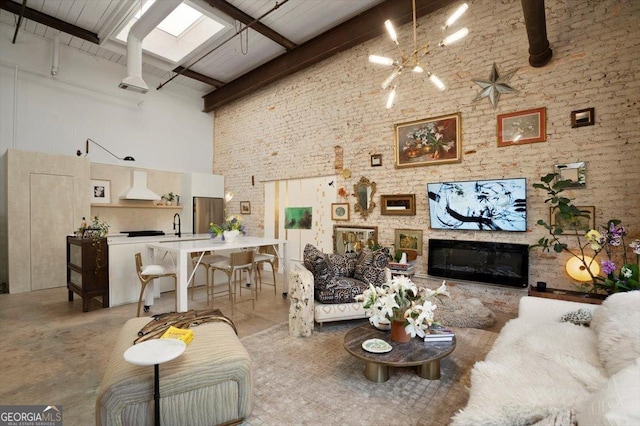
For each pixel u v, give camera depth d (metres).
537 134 3.99
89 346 3.10
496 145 4.29
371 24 5.09
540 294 3.49
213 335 2.21
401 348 2.36
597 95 3.66
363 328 2.77
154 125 7.60
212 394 1.89
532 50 3.78
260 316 4.06
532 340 2.01
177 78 7.72
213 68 7.18
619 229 3.20
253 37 5.97
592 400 1.18
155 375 1.63
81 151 6.44
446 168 4.71
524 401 1.40
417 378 2.51
